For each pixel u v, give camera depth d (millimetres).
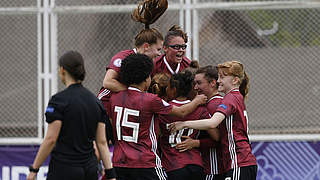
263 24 26969
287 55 26797
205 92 18812
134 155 16781
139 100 17000
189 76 18125
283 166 26312
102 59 27516
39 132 27156
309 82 26703
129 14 27406
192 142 18156
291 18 26859
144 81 17297
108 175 16234
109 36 27547
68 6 28078
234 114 18078
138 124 16938
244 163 17781
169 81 18141
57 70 27438
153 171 16797
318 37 26750
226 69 18453
